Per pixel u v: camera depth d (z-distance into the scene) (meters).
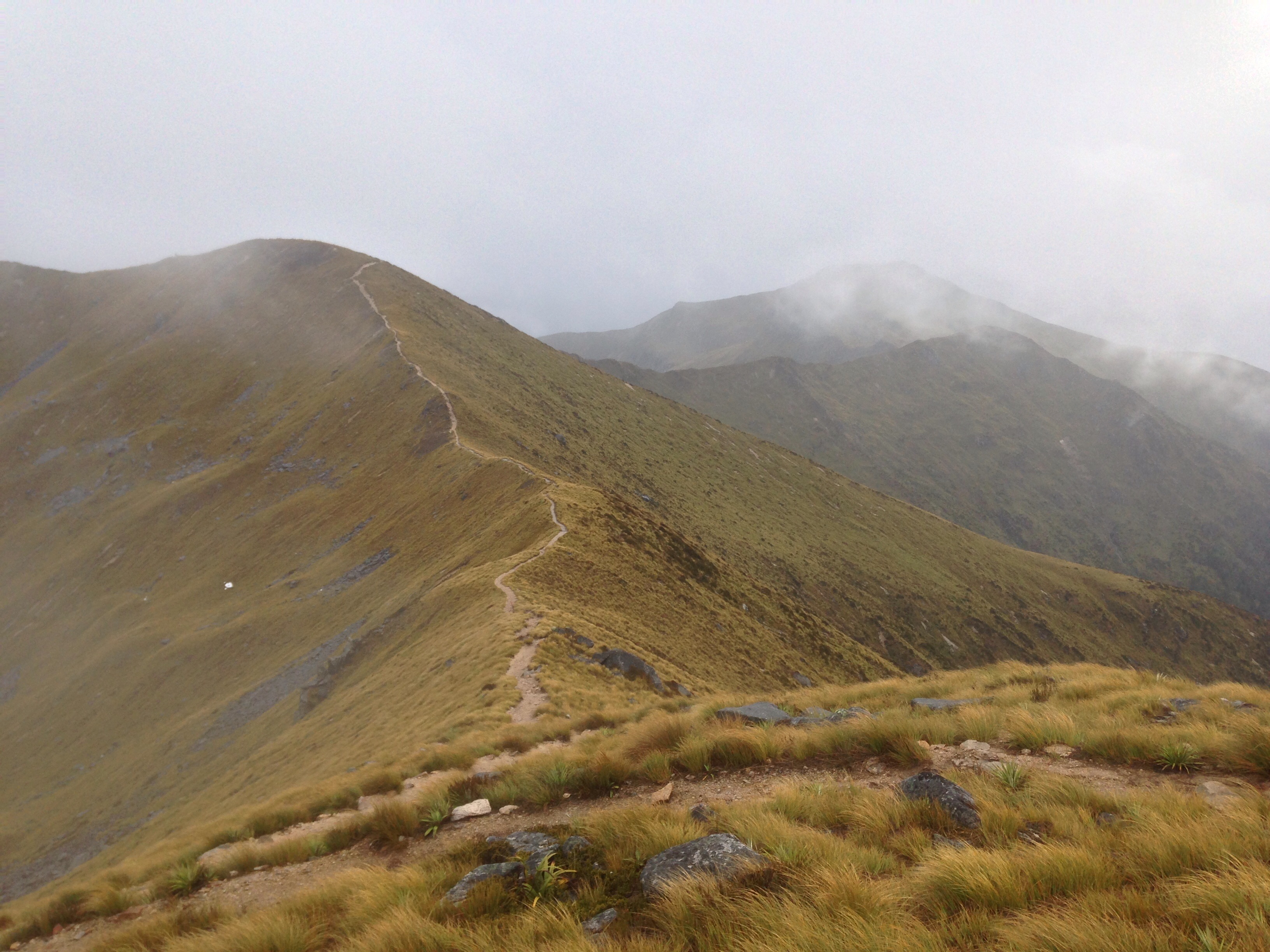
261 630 72.19
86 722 72.12
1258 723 7.88
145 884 11.16
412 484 85.81
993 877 4.43
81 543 117.19
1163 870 4.42
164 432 137.12
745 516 139.50
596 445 129.00
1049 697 11.88
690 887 5.03
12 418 159.75
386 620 53.88
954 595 156.62
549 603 39.81
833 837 5.83
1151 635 186.88
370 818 10.03
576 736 16.05
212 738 55.41
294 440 117.94
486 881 6.14
